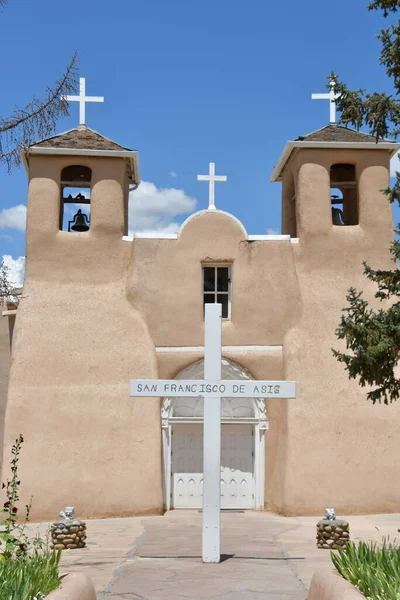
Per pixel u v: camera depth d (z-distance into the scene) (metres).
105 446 18.84
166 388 11.87
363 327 12.91
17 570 7.71
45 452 18.69
